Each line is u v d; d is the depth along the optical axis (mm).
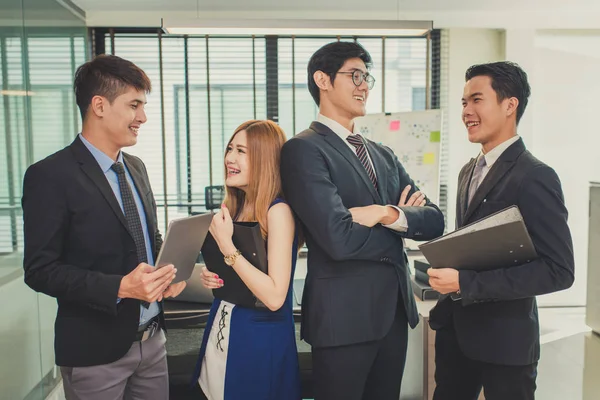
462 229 1406
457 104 4379
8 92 2557
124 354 1467
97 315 1432
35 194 1348
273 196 1535
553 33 4297
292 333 1585
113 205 1434
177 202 4371
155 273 1304
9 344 2551
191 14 4039
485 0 3756
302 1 3801
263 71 4359
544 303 4488
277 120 4414
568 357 2934
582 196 4465
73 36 3576
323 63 1569
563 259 1371
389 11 4023
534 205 1405
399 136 4051
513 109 1539
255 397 1492
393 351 1613
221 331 1523
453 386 1704
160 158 4355
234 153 1552
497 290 1384
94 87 1402
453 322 1650
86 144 1453
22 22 2723
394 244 1553
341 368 1522
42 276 1331
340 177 1531
